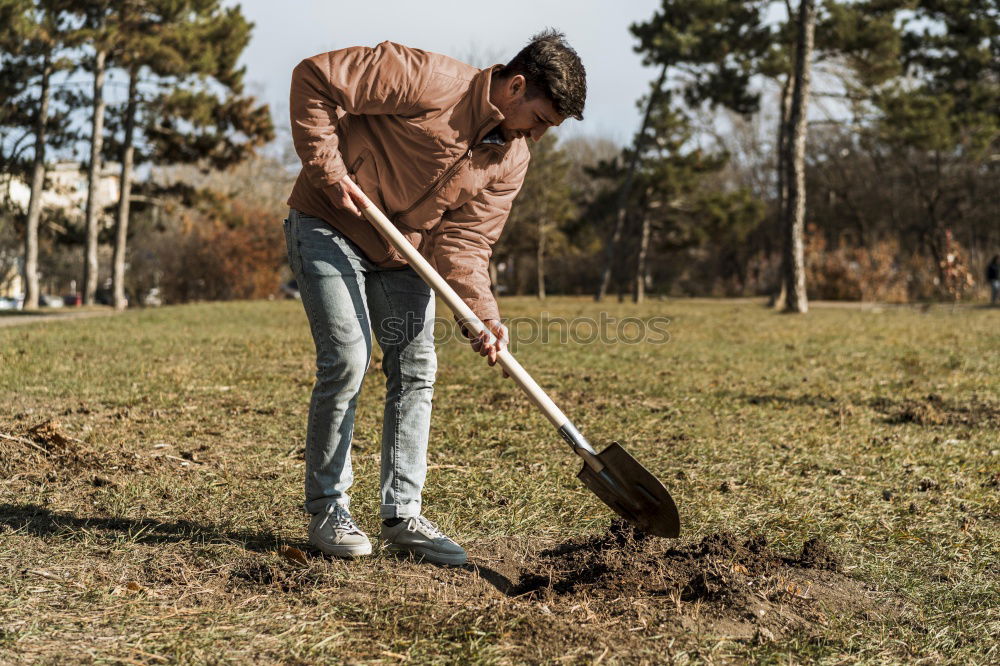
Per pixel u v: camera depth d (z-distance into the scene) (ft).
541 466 13.37
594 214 113.19
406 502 9.18
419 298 9.35
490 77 8.43
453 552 9.00
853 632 7.57
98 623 7.10
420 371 9.36
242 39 89.56
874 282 99.60
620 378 23.77
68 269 168.66
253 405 17.92
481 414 17.33
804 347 34.58
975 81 101.81
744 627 7.61
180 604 7.63
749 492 12.17
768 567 9.09
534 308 77.46
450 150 8.55
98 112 90.12
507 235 130.11
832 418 18.15
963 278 77.36
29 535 9.15
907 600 8.43
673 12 88.28
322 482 9.05
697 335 40.91
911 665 7.00
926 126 83.25
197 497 10.94
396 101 8.31
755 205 110.22
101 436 14.17
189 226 105.50
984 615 8.00
